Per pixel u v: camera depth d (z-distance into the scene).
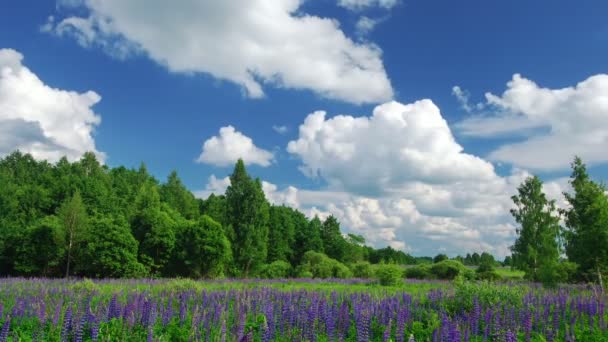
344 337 15.76
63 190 73.31
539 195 47.50
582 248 33.47
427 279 57.81
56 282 36.06
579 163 39.09
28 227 57.00
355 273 63.78
